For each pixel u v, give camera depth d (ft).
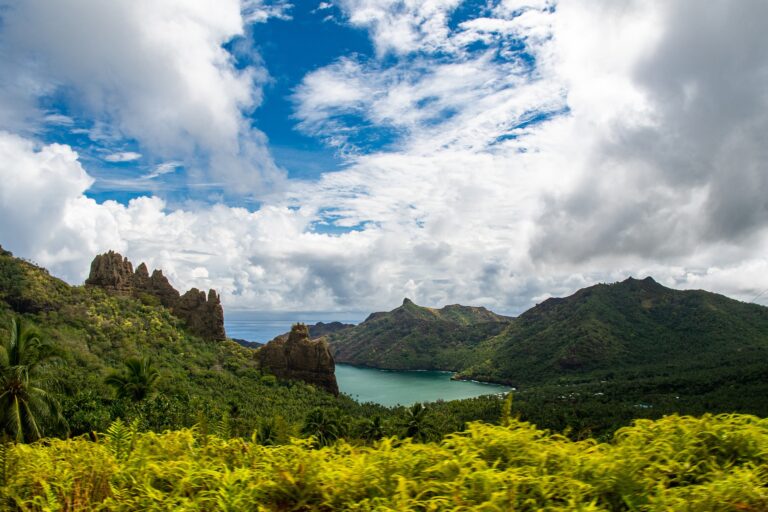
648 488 11.19
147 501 12.23
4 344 89.76
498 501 10.44
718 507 10.34
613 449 12.57
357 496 11.84
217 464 14.39
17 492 13.48
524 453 12.91
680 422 14.08
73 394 137.39
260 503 11.98
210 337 409.90
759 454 12.41
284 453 14.16
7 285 281.13
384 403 587.68
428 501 10.96
